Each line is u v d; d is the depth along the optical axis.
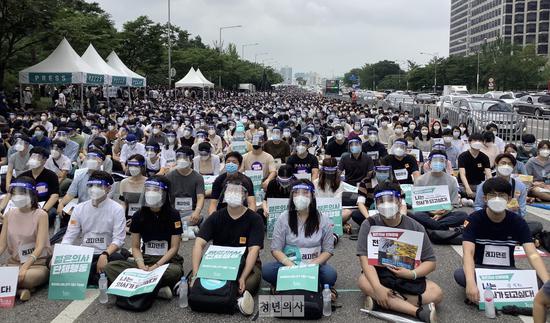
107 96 37.41
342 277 6.91
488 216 6.01
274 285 6.19
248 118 23.95
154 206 6.23
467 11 174.75
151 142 12.26
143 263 6.26
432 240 8.55
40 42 33.31
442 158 9.29
